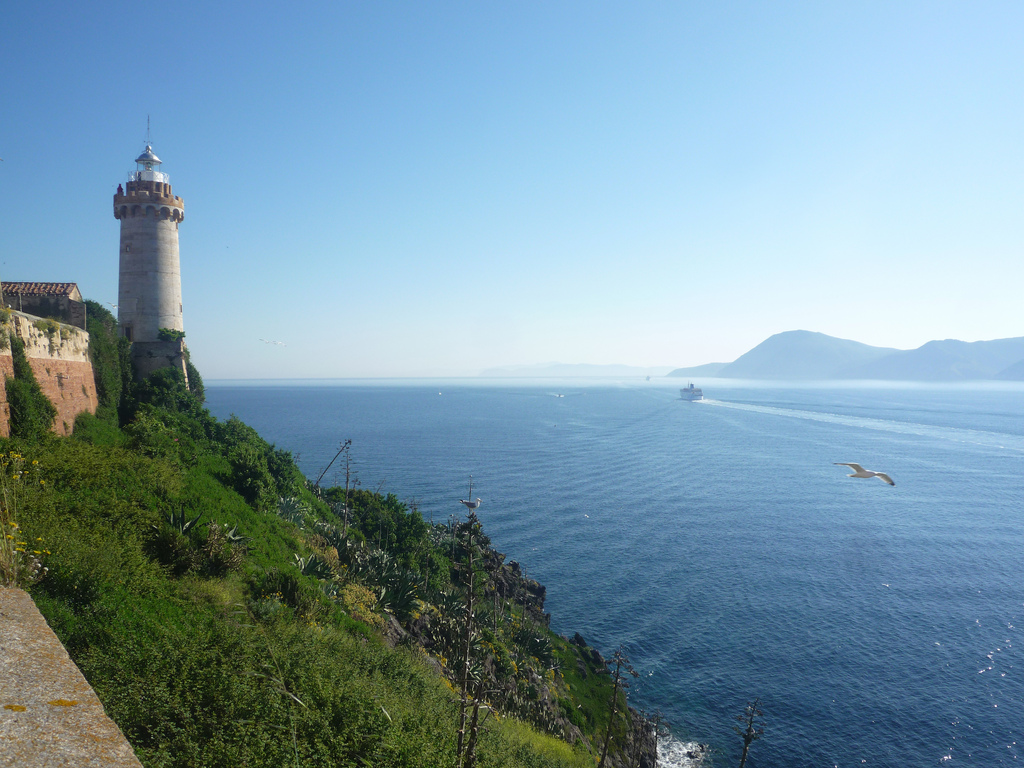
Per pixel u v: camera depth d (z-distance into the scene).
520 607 64.25
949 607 74.81
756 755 49.19
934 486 148.75
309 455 168.25
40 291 41.16
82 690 4.27
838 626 69.69
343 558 44.69
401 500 117.94
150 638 13.18
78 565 14.92
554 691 49.03
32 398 30.42
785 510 122.56
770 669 61.00
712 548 96.44
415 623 40.09
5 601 5.93
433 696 21.67
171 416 47.12
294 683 13.95
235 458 44.81
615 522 110.44
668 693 57.28
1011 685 57.72
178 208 55.31
